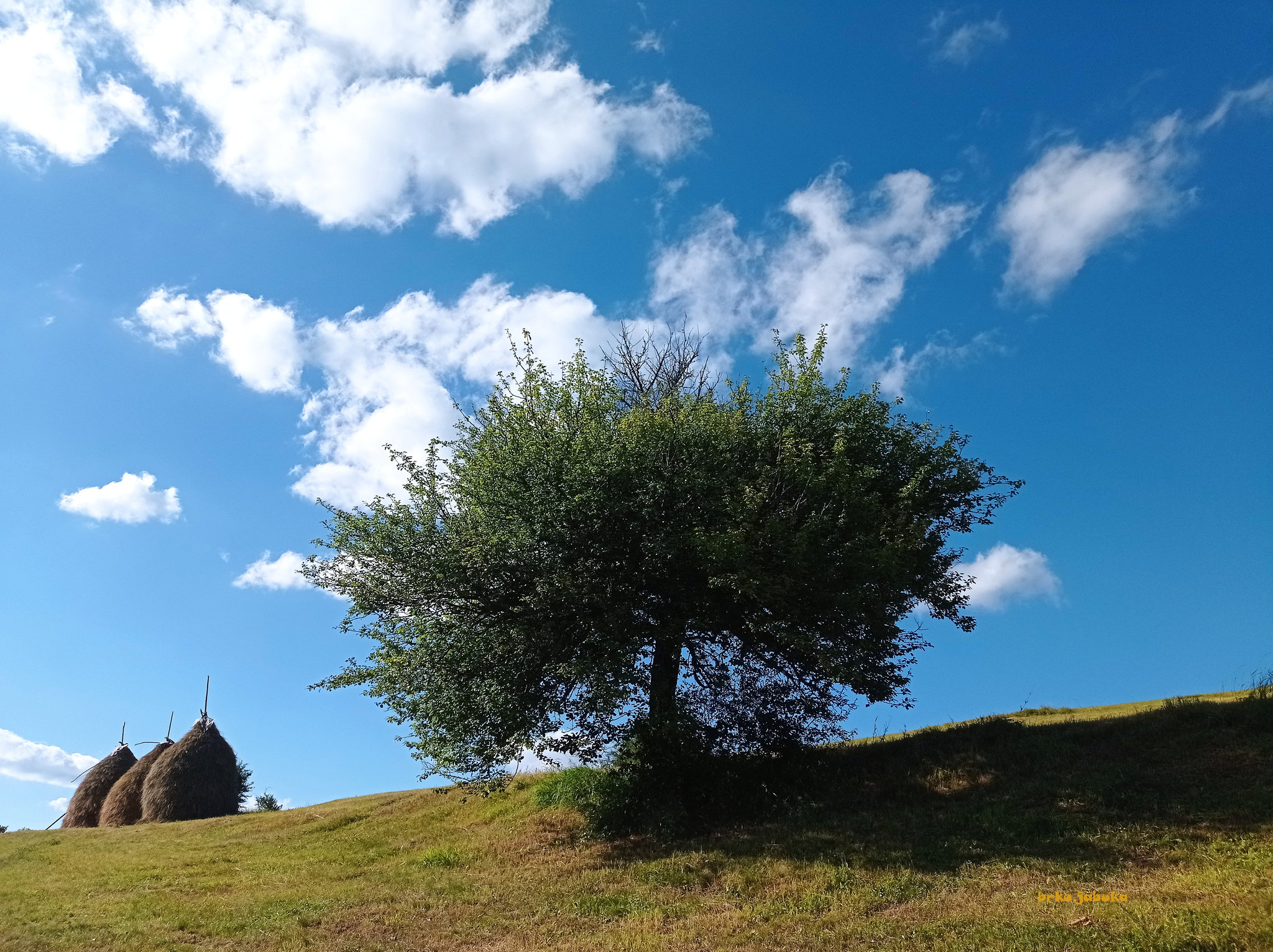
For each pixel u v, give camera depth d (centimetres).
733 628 1680
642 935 1063
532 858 1557
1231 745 1352
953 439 1875
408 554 1603
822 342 1814
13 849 2242
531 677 1586
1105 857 1084
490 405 1728
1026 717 2050
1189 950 772
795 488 1584
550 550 1537
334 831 2153
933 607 1864
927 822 1363
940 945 880
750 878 1228
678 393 1955
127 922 1319
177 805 2750
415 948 1128
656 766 1617
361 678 1633
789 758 1675
